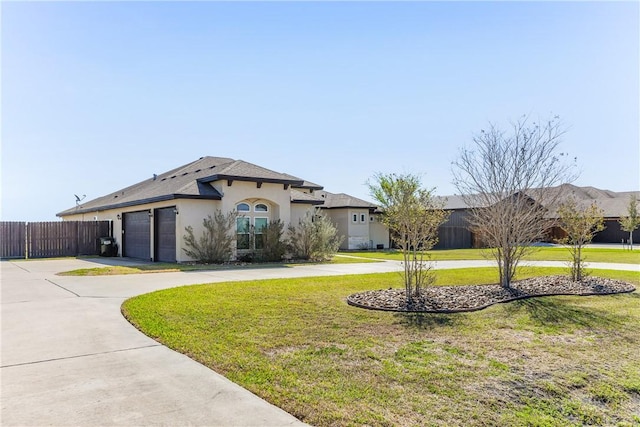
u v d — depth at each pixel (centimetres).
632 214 3034
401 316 699
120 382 411
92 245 2523
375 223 3203
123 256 2342
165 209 1909
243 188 1867
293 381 411
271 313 715
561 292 948
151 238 2000
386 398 374
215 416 338
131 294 940
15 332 604
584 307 786
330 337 570
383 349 518
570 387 406
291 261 1916
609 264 1725
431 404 363
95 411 347
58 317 704
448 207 3597
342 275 1307
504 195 999
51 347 530
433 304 786
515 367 458
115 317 703
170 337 565
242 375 427
